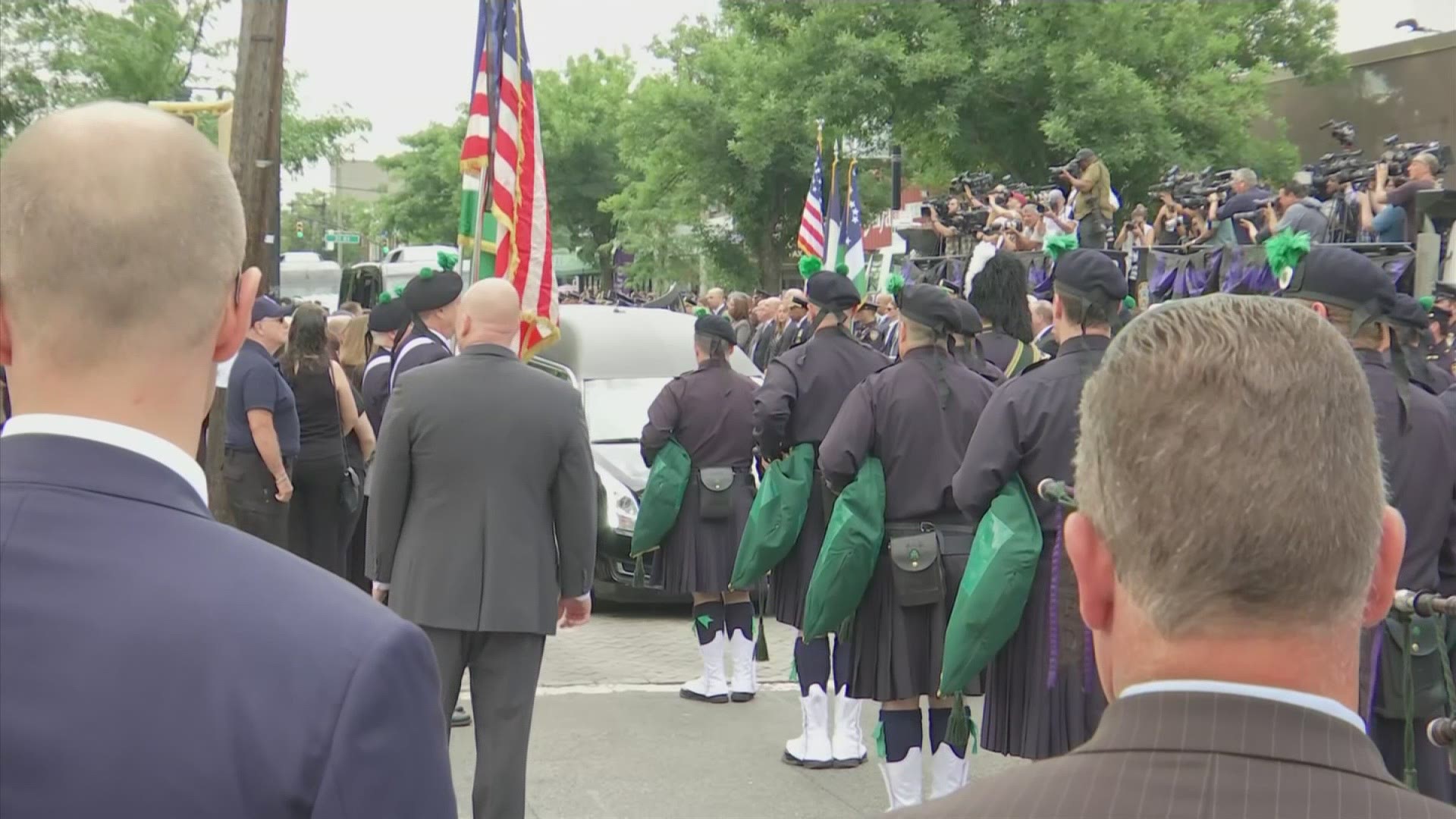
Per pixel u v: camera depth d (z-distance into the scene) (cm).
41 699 122
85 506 131
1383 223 955
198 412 142
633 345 1020
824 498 569
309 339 669
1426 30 2009
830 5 2284
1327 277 357
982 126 2211
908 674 459
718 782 540
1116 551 116
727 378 664
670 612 902
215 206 140
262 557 135
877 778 548
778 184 2842
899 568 449
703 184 2831
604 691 686
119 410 135
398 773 127
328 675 126
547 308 669
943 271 1352
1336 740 106
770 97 2355
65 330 134
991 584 383
